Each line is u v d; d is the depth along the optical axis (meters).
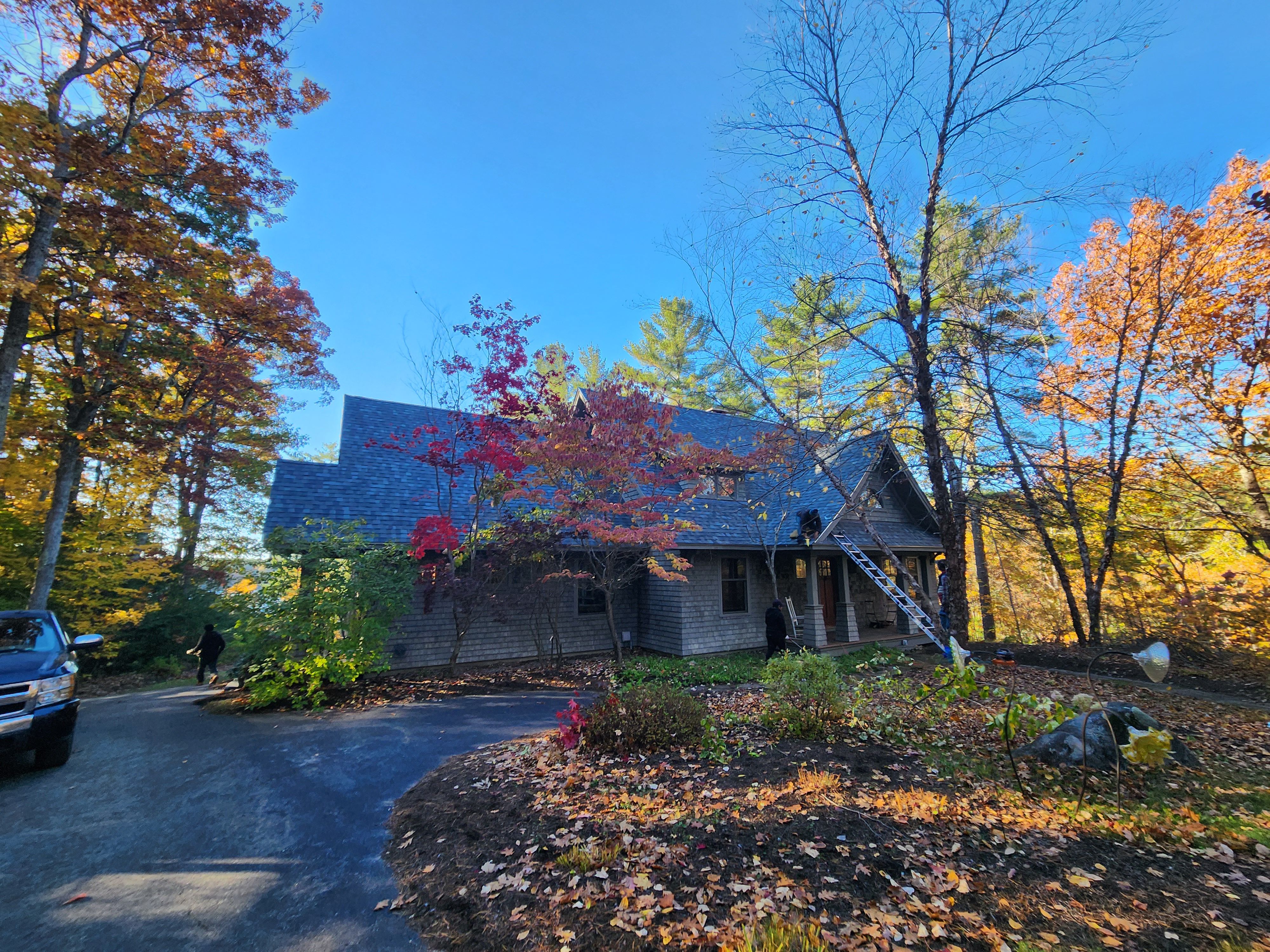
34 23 9.48
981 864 3.76
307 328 15.69
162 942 3.20
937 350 10.95
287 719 8.30
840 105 10.84
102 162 9.54
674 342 30.59
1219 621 13.29
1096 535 16.06
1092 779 5.34
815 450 11.90
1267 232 12.96
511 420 10.74
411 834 4.49
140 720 8.35
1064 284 15.99
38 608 11.55
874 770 5.61
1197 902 3.24
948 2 9.50
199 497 17.81
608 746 6.16
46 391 13.23
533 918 3.29
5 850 4.34
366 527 11.08
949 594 10.58
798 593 16.53
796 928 3.04
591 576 12.48
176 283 11.99
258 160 12.12
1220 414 13.70
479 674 11.54
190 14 10.12
